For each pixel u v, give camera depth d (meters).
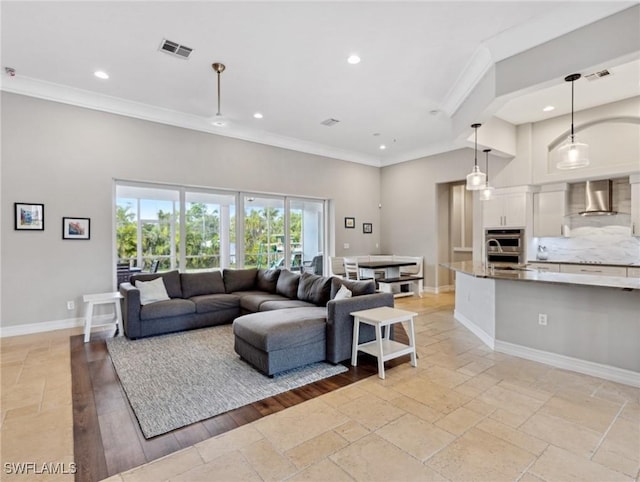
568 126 5.13
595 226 5.31
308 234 7.40
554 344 3.21
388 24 2.99
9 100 4.12
